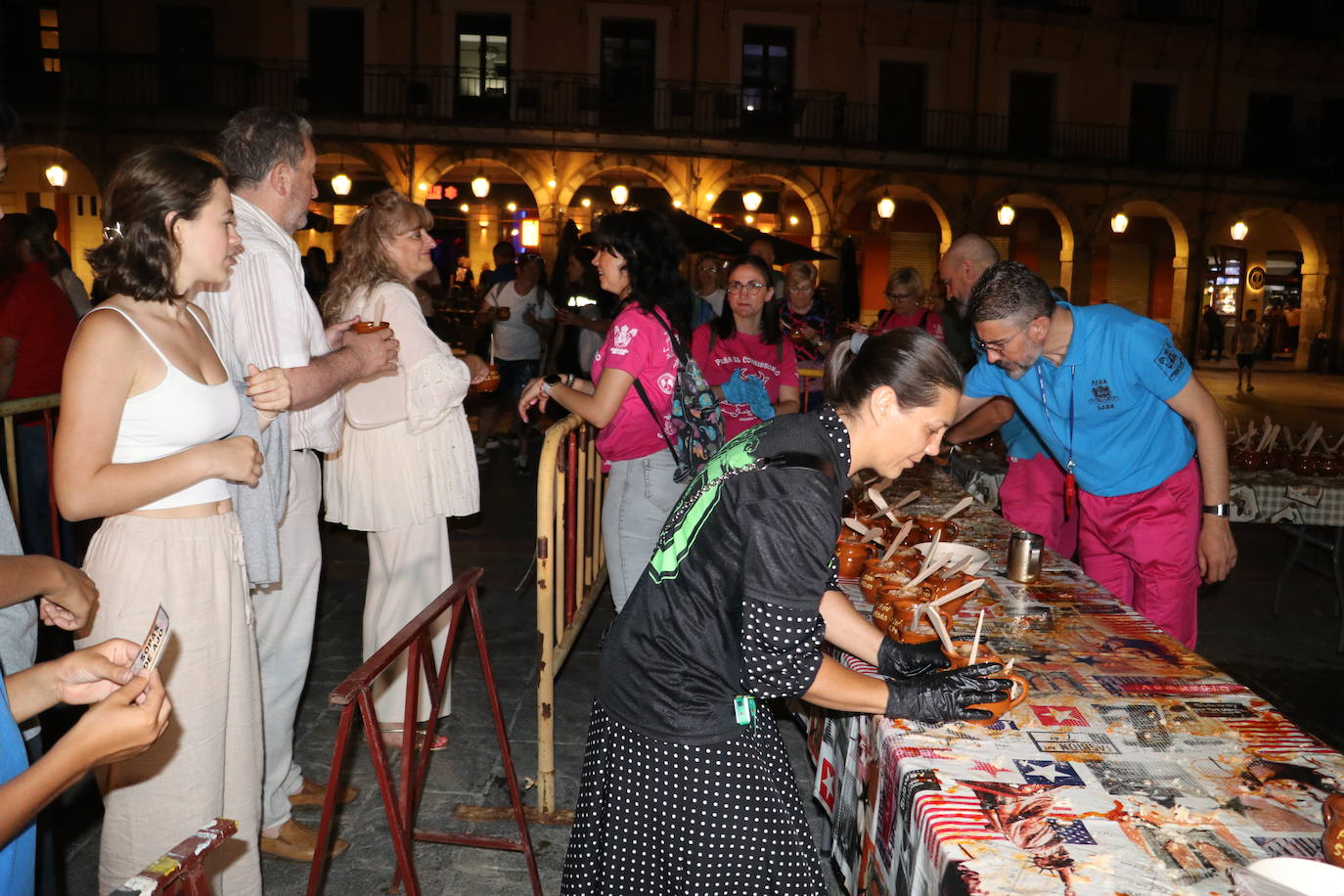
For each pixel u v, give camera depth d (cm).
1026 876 143
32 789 111
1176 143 2316
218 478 205
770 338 417
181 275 199
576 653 450
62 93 1922
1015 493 417
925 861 158
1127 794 167
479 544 631
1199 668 221
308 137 275
